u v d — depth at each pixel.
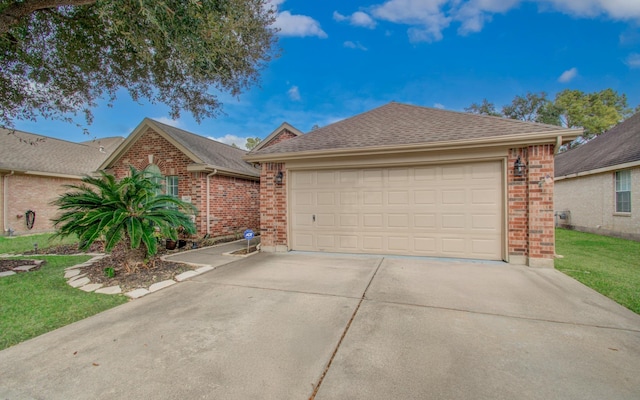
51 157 14.73
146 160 11.12
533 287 4.75
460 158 6.60
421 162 6.89
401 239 7.18
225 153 13.53
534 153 6.05
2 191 12.01
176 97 7.79
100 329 3.44
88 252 8.58
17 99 6.69
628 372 2.49
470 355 2.77
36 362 2.74
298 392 2.28
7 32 5.54
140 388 2.35
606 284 4.88
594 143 15.30
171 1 4.55
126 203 5.84
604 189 11.74
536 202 6.03
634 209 10.24
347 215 7.61
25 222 12.70
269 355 2.82
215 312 3.91
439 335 3.18
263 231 8.14
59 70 6.85
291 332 3.29
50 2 4.84
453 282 5.04
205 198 10.54
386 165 7.19
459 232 6.75
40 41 6.45
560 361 2.66
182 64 5.99
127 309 4.07
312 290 4.74
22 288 5.01
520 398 2.18
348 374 2.50
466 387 2.31
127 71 7.20
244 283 5.19
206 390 2.32
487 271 5.70
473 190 6.64
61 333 3.34
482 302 4.12
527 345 2.95
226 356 2.82
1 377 2.51
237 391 2.30
